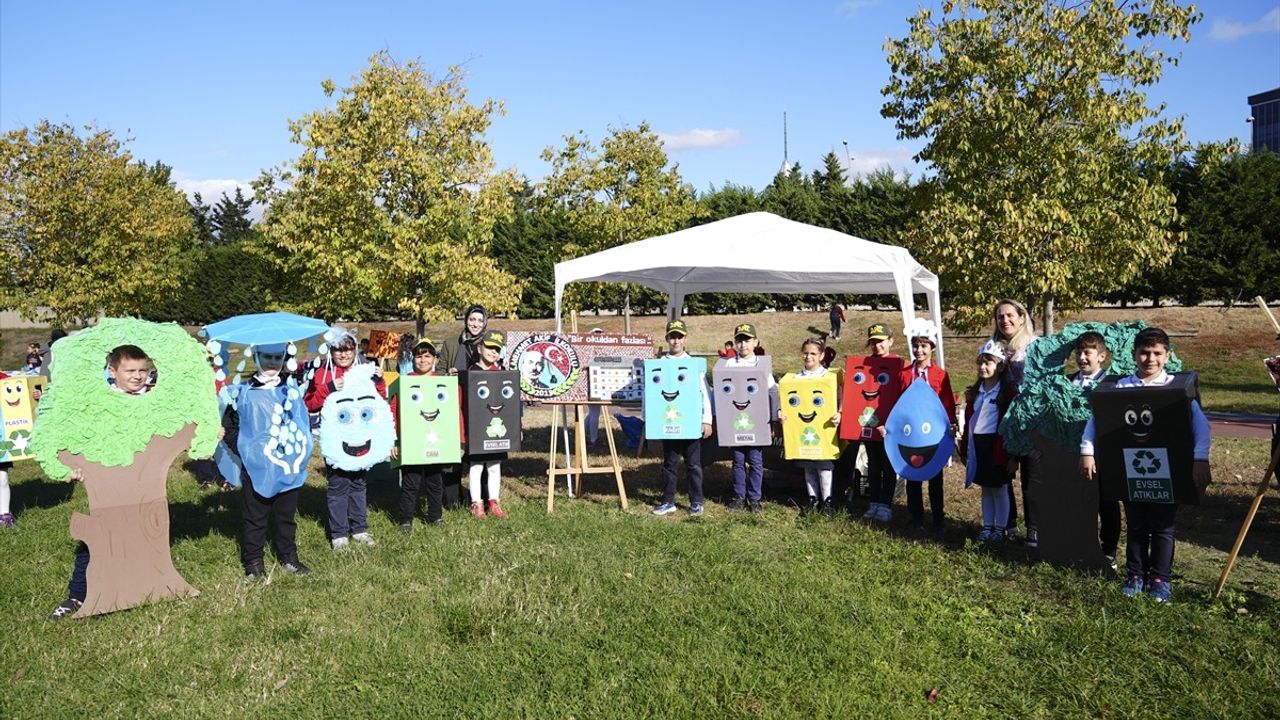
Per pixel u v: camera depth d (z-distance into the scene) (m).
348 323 39.91
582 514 8.19
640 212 26.22
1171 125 14.98
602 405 8.93
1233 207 27.36
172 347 6.00
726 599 5.63
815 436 8.19
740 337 8.52
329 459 7.11
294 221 20.70
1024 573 6.21
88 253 24.48
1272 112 70.12
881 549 6.95
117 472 5.75
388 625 5.33
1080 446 6.09
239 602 5.79
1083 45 14.92
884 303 36.50
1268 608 5.38
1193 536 7.36
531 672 4.62
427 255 19.78
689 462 8.43
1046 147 15.21
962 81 15.80
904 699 4.33
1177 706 4.20
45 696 4.44
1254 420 15.97
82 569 5.76
